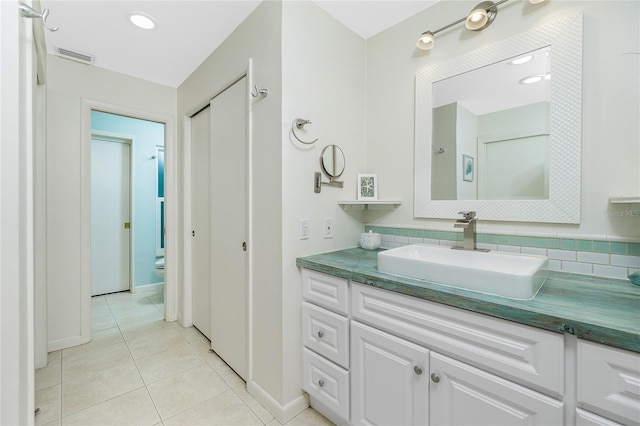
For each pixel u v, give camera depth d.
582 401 0.70
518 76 1.29
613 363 0.66
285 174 1.41
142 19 1.67
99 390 1.66
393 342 1.08
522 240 1.29
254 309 1.61
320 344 1.37
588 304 0.80
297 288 1.48
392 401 1.09
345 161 1.76
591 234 1.12
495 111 1.36
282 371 1.41
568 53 1.16
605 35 1.08
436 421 0.97
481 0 1.40
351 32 1.80
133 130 3.56
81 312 2.23
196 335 2.39
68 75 2.15
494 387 0.83
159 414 1.47
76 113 2.19
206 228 2.28
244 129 1.67
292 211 1.45
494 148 1.37
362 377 1.20
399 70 1.73
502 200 1.35
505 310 0.80
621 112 1.06
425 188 1.62
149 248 3.70
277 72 1.41
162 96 2.59
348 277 1.21
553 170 1.20
